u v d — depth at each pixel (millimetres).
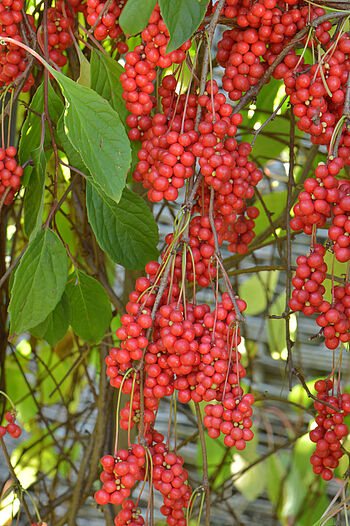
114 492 717
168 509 754
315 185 716
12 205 956
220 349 723
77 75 889
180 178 739
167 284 750
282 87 977
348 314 744
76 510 1010
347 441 1007
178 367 721
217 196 768
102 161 745
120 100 822
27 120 819
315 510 1065
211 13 780
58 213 1030
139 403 741
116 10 779
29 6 890
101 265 972
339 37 732
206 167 735
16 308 782
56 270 793
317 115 732
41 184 798
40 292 790
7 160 794
